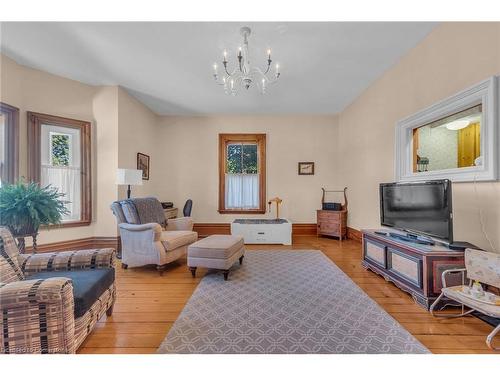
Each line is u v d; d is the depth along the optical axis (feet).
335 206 15.94
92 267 6.14
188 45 9.16
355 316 6.31
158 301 7.27
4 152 10.25
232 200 17.87
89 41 8.96
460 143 8.10
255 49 9.40
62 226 11.56
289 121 17.71
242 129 17.72
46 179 11.48
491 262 5.54
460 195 7.38
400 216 8.72
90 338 5.41
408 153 9.91
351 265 10.62
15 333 3.86
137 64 10.61
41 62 10.50
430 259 6.75
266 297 7.45
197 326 5.86
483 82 6.41
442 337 5.45
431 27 8.18
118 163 12.82
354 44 9.13
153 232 9.48
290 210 17.66
